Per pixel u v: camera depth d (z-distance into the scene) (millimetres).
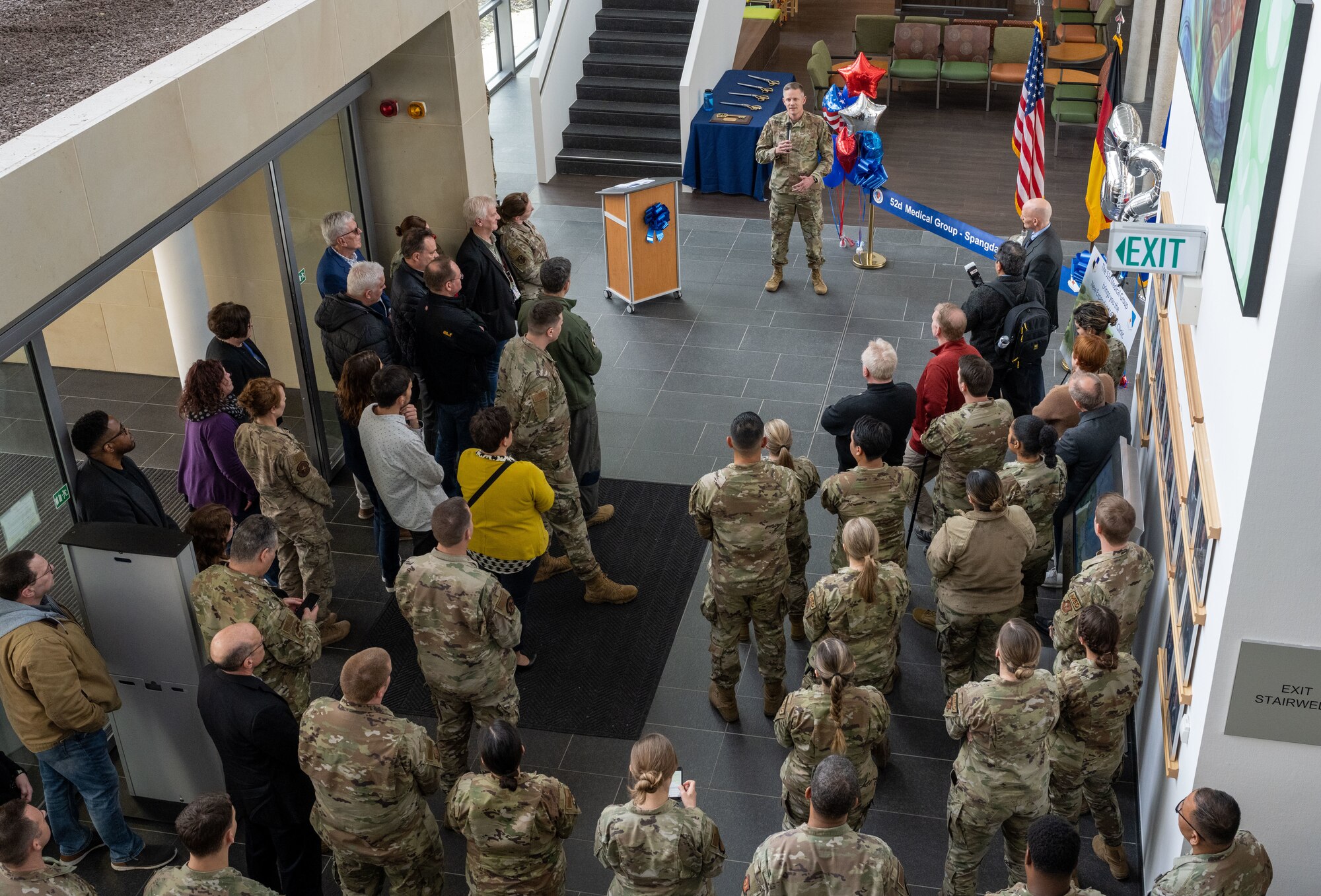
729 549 5164
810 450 7742
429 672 4895
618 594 6500
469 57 7727
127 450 5430
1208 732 3811
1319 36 2902
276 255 7102
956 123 13195
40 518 5180
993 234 10594
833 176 9750
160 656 4930
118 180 4715
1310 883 3980
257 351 6633
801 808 4395
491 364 7695
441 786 5211
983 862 5008
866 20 13594
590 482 7016
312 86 6219
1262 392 3270
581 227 11031
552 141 12086
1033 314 6645
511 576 5617
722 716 5727
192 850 3645
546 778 4004
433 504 6043
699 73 12078
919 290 9719
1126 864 4793
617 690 5926
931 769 5418
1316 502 3346
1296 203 3027
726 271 10172
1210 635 3811
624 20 12883
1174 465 4711
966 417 5738
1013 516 5047
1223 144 3965
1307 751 3734
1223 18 4113
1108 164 8273
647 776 3607
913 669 6016
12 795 4469
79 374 8016
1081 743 4430
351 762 4074
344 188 7805
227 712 4250
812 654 4199
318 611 6180
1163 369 5266
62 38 5676
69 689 4465
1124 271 4375
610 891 3928
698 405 8305
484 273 7402
